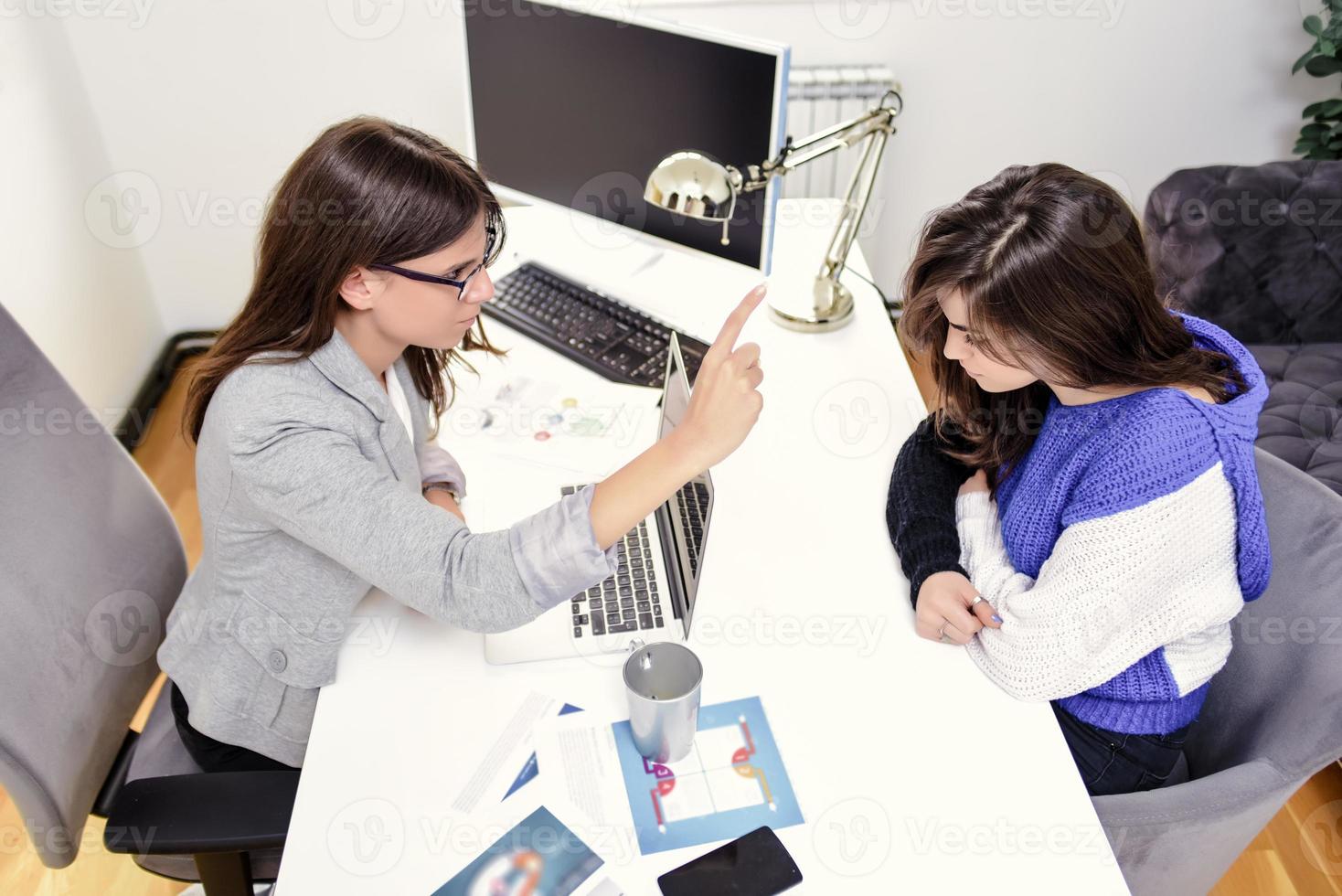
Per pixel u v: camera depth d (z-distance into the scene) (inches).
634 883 37.7
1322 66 97.8
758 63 61.1
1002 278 42.8
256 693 47.3
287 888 37.4
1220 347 48.0
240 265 115.8
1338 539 46.6
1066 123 108.9
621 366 66.8
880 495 56.9
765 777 41.6
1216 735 51.1
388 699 44.8
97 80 101.8
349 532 40.8
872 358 68.2
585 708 44.4
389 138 41.7
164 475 104.3
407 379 53.9
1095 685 44.5
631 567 50.9
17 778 44.6
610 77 67.4
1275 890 67.4
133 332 112.1
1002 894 37.3
